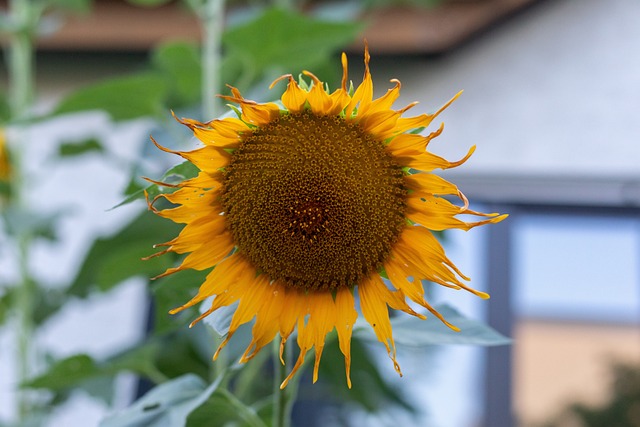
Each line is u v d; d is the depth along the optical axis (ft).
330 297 1.94
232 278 1.92
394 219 1.90
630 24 4.87
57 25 4.43
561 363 4.41
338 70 4.89
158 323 2.19
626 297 4.50
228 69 3.35
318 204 1.87
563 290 4.54
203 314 1.88
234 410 2.18
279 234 1.89
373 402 3.43
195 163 1.84
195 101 3.50
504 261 4.54
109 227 5.11
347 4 3.59
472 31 4.76
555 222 4.65
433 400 4.25
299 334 1.91
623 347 4.42
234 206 1.89
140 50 5.00
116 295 4.84
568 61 4.86
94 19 4.98
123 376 4.48
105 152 3.75
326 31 2.87
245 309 1.90
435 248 1.88
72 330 4.78
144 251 2.64
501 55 4.91
